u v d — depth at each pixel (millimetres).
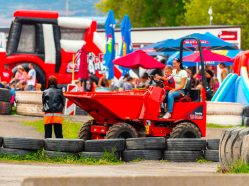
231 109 45250
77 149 28078
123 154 28609
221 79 57188
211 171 24531
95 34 61312
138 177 15820
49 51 60562
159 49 63719
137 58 52219
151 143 28609
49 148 28078
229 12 103062
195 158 28594
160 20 133250
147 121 32375
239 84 49188
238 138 21797
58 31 60969
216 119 45250
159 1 132500
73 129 39156
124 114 32000
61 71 60531
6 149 28016
